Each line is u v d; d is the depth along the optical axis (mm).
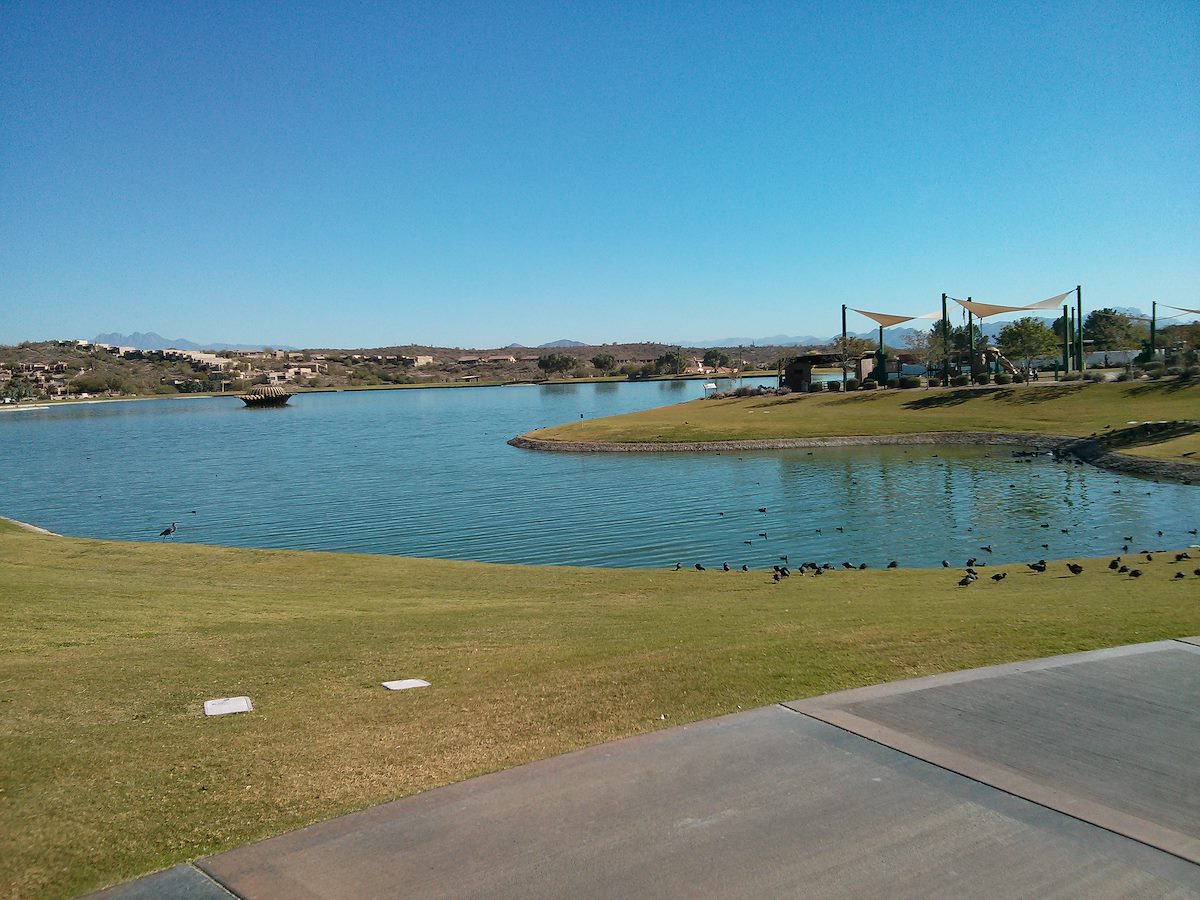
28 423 123125
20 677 9109
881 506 33812
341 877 4656
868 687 7770
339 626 12672
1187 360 67000
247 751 6641
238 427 102000
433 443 70625
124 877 4719
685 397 131375
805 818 5250
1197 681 7730
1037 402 59812
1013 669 8227
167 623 12961
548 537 30594
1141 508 30969
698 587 17859
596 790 5664
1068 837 5023
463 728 7125
